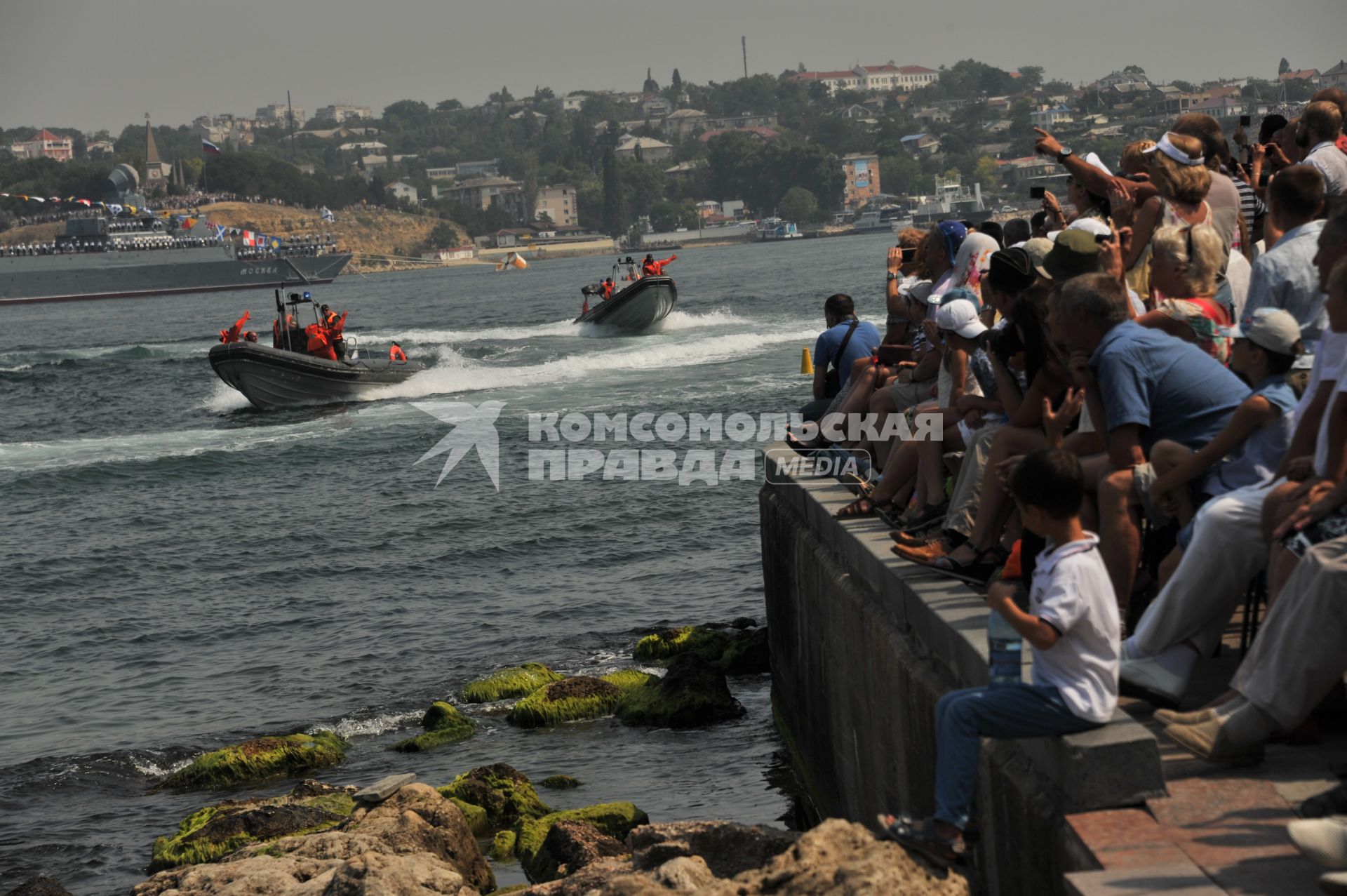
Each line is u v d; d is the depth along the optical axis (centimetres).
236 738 2094
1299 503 828
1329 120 1518
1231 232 1345
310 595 2992
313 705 2233
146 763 2012
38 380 8119
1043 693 797
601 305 8738
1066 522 805
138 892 1348
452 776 1872
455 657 2450
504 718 2102
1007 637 812
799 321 8862
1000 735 809
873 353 1722
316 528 3678
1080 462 1027
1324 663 785
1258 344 953
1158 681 877
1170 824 741
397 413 5709
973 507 1125
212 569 3309
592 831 1452
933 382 1484
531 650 2456
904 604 1126
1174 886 676
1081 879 691
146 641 2716
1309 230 1091
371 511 3856
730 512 3450
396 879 1237
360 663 2456
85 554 3553
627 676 2202
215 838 1587
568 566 3072
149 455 5097
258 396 6038
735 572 2880
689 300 12200
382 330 11200
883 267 14975
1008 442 1077
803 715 1677
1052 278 1064
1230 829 727
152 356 9625
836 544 1434
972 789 827
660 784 1770
